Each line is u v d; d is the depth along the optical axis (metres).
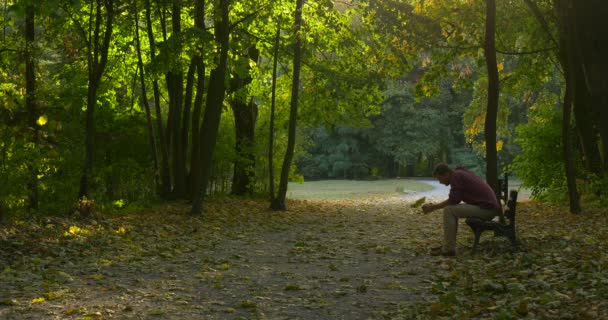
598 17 9.80
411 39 20.95
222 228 15.83
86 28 20.84
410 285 8.52
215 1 18.39
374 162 66.25
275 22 22.12
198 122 22.42
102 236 12.91
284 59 25.05
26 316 6.80
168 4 19.80
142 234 13.88
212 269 9.84
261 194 27.28
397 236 14.27
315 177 66.38
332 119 27.05
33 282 8.56
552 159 24.33
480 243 11.79
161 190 21.97
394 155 64.94
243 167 26.67
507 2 23.31
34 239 11.77
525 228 14.55
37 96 17.19
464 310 6.86
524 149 25.12
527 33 24.62
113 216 16.23
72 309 7.00
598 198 20.72
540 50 21.38
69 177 18.00
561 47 19.98
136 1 18.38
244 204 23.14
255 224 17.00
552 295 7.00
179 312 7.07
